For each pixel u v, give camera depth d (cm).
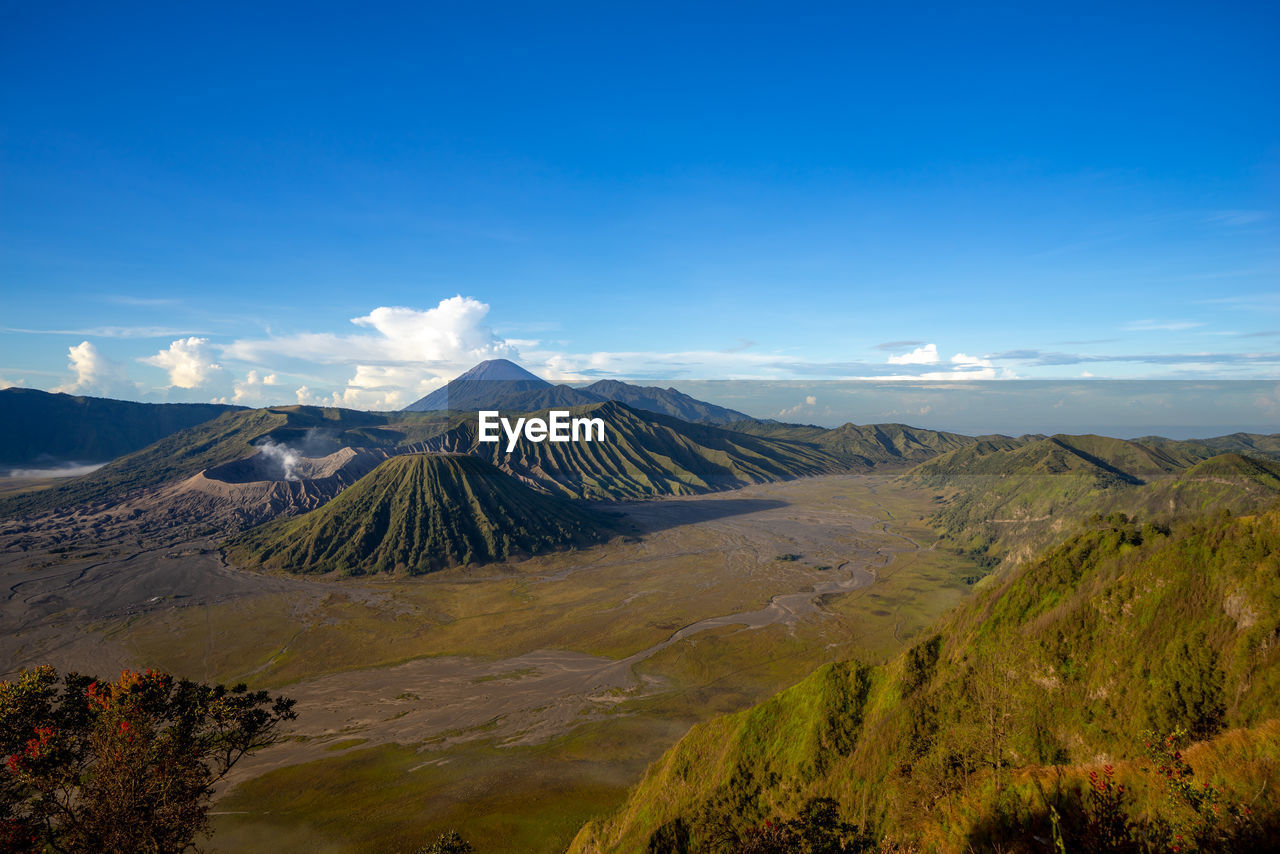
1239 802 1162
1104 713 2627
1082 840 1277
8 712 2444
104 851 2345
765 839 2041
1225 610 2617
